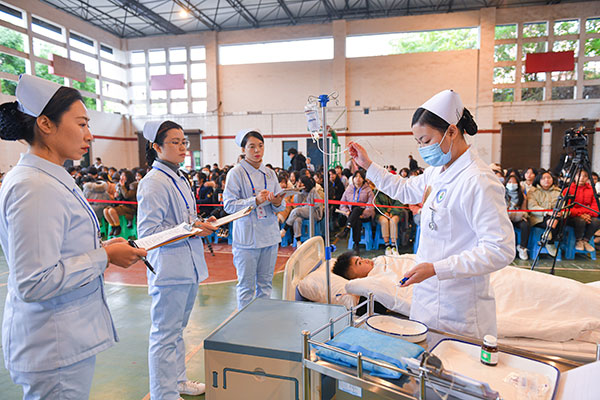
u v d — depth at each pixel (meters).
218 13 13.02
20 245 0.92
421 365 0.89
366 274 2.81
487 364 1.03
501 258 1.11
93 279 1.06
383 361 0.96
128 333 2.87
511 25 12.30
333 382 1.22
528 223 4.92
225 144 14.60
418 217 5.04
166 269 1.67
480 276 1.25
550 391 0.90
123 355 2.52
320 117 1.74
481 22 12.12
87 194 6.38
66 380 1.04
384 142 13.29
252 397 1.21
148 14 12.72
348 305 2.31
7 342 1.03
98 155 14.23
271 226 2.62
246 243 2.50
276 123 14.09
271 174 2.82
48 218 0.95
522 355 1.07
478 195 1.16
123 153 15.42
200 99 14.71
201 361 2.42
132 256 1.16
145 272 4.54
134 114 15.38
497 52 12.40
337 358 1.03
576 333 2.06
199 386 2.04
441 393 0.86
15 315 1.02
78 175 8.29
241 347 1.19
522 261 4.81
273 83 14.01
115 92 15.02
